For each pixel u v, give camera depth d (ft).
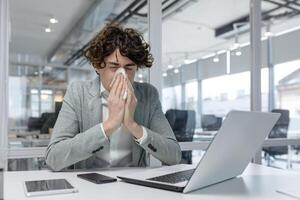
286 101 10.26
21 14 8.15
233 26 10.05
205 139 8.89
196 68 9.44
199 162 2.40
